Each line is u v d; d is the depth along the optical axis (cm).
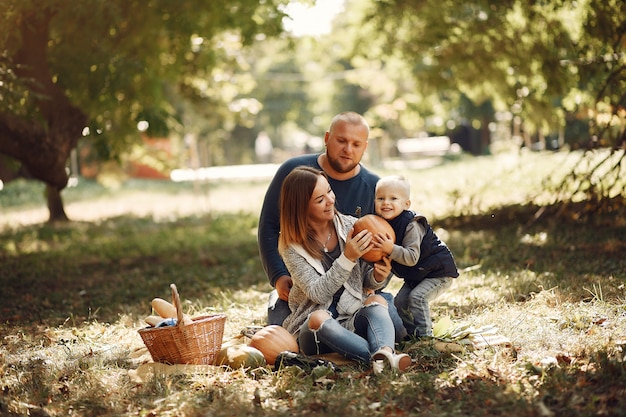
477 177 2361
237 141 6919
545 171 2119
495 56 1563
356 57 1825
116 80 1293
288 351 584
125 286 1088
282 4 1543
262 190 3259
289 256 606
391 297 650
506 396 471
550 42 1477
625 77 1212
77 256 1464
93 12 1219
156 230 2002
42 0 1201
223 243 1578
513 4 1472
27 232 1953
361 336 601
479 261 1035
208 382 544
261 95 5344
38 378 576
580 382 484
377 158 4503
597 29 1310
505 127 3947
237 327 740
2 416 496
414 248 600
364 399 490
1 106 1122
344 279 582
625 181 1647
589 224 1244
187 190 3666
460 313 728
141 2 1328
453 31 1591
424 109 2141
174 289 582
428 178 2719
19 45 1220
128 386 551
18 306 962
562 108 1648
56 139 1443
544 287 791
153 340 590
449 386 507
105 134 1684
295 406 490
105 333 750
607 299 714
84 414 502
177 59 1536
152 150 2506
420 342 597
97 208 2908
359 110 5228
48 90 1361
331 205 605
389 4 1616
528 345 589
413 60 1719
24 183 3519
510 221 1408
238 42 2050
